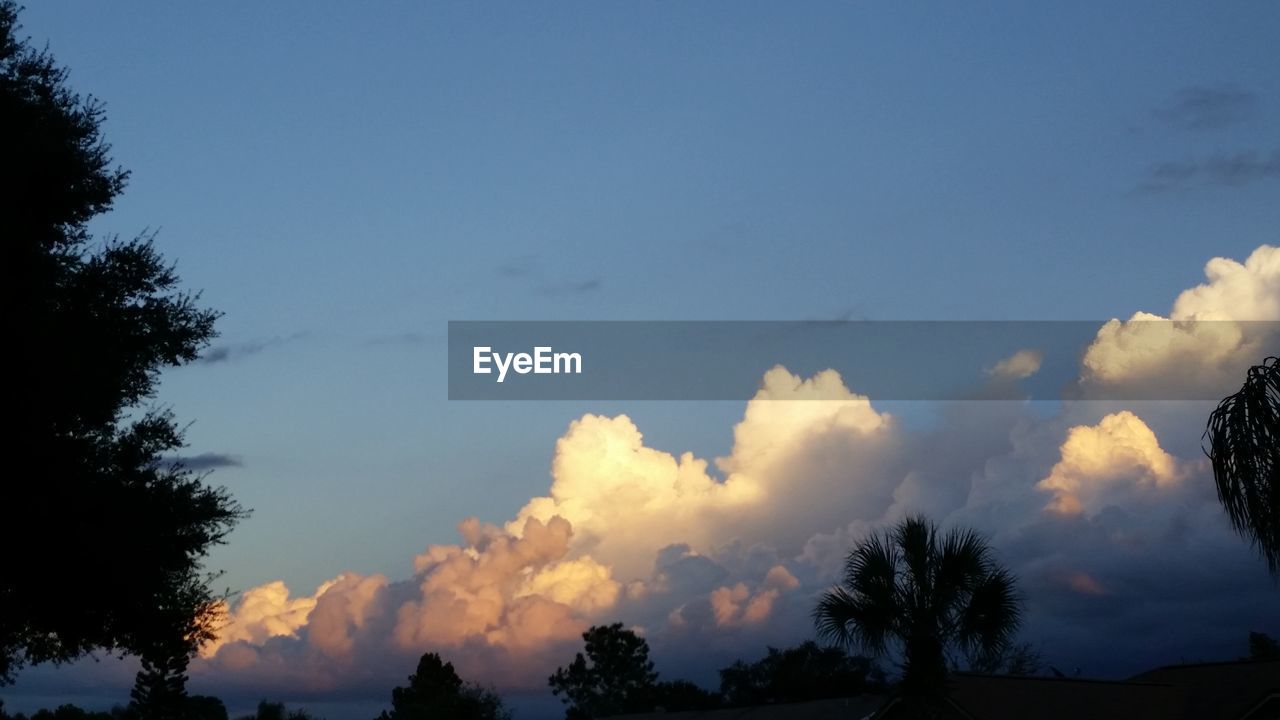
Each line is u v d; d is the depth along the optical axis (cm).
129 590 2469
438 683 10256
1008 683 3956
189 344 2645
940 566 2473
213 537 2641
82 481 2353
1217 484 1325
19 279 2277
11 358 2202
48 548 2297
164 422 2619
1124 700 3622
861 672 8650
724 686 9500
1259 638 5647
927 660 2469
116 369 2455
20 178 2320
